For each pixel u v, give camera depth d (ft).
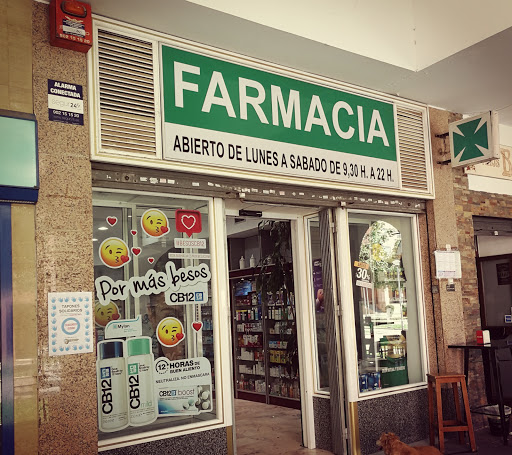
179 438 13.83
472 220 22.52
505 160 24.48
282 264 24.59
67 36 12.46
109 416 12.96
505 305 29.19
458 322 20.71
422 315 20.61
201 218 15.19
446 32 17.25
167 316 14.20
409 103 20.62
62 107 12.59
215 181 15.25
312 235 19.90
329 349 18.43
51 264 11.97
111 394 13.05
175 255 14.56
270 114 16.46
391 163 19.61
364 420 18.04
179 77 14.71
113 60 13.64
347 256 18.56
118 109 13.53
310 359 19.60
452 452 17.93
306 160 17.11
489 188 23.35
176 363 14.15
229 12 13.82
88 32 12.82
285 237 23.72
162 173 14.28
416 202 20.72
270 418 24.94
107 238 13.56
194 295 14.73
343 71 17.74
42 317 11.73
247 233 32.42
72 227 12.35
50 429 11.50
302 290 19.88
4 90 11.78
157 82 14.30
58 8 12.43
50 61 12.59
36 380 11.43
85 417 11.95
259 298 30.04
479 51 16.87
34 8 12.50
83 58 13.09
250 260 31.07
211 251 15.24
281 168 16.44
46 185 12.12
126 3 13.11
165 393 13.89
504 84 19.44
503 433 18.78
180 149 14.44
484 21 16.25
